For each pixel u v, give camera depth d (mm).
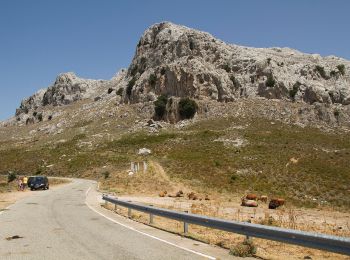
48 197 32375
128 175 54875
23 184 46250
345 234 16734
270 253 11172
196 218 13023
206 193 41562
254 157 64562
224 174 54469
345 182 49312
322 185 47938
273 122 96812
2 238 12367
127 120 112875
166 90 116125
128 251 10438
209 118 103062
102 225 15734
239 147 73688
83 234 13312
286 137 82125
